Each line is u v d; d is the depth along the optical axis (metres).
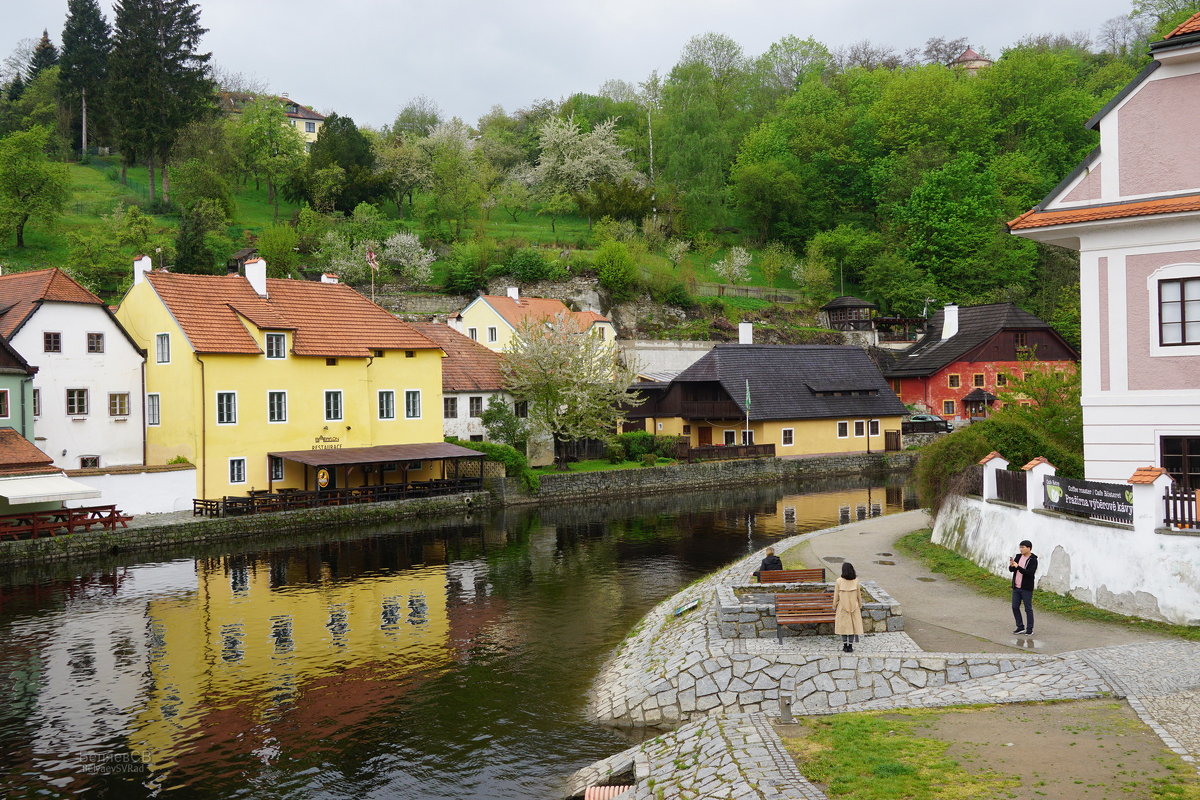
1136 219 21.44
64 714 18.66
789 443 67.69
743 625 18.36
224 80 140.50
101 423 43.97
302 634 24.45
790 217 116.06
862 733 12.95
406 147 107.69
